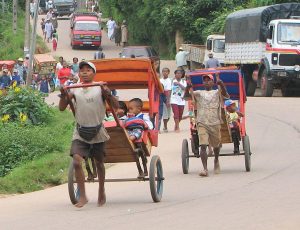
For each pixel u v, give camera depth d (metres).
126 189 16.78
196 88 19.97
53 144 22.75
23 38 71.06
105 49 73.25
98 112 13.62
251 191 15.39
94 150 13.85
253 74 43.72
